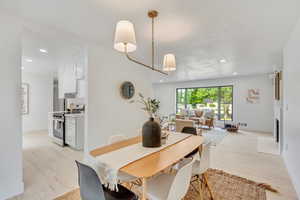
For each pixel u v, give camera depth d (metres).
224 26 2.16
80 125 3.79
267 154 3.55
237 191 2.08
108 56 3.21
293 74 2.29
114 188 1.37
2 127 1.88
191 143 2.00
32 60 4.03
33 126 6.01
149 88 4.32
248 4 1.65
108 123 3.21
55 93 7.04
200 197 1.84
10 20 1.92
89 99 2.88
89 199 1.18
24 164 2.91
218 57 3.66
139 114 3.93
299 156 1.98
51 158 3.23
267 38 2.57
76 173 2.55
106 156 1.54
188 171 1.33
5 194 1.90
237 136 5.34
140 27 2.19
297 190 2.04
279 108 3.81
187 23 2.08
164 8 1.74
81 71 3.74
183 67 4.75
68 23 2.11
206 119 6.52
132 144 1.94
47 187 2.15
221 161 3.13
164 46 2.93
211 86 7.46
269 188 2.15
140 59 3.81
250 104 6.48
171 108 8.84
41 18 1.98
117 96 3.40
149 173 1.21
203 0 1.59
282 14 1.84
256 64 4.33
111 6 1.71
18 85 2.01
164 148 1.80
